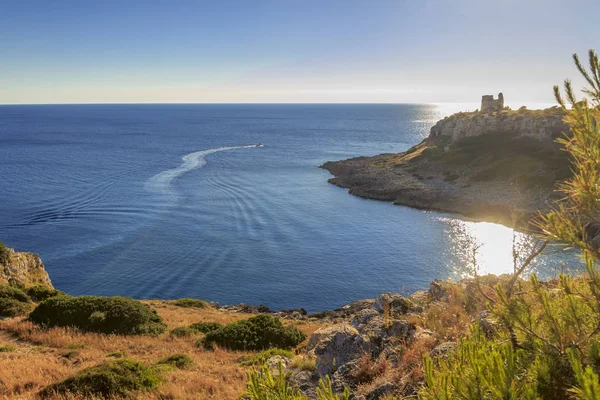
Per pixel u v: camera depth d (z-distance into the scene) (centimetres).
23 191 9688
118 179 11375
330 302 4834
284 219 7800
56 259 5834
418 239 6556
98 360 1834
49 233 6862
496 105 12406
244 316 3469
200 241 6638
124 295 4938
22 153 16475
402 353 977
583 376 333
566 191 444
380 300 1435
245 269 5634
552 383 419
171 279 5338
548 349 453
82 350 1998
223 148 18812
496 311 513
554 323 457
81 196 9331
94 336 2288
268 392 540
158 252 6175
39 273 4203
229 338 2189
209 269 5628
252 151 17725
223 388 1408
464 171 9469
